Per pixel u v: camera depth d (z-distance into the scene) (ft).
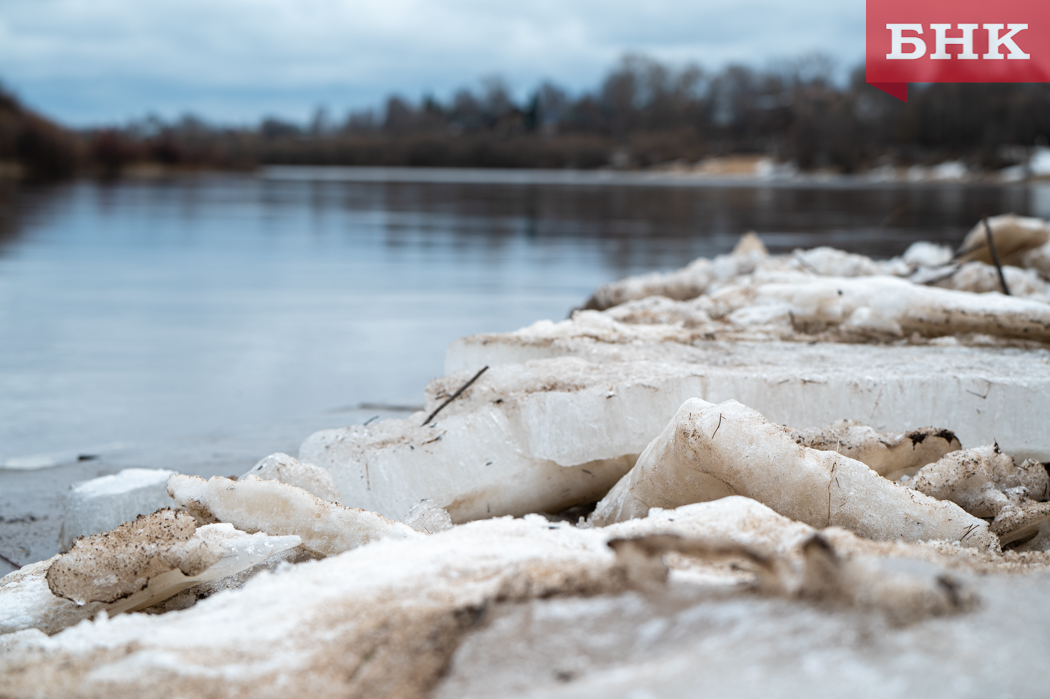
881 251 64.44
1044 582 6.60
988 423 13.79
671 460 11.87
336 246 78.89
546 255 70.69
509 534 9.13
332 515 11.08
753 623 5.69
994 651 5.14
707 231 92.17
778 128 435.53
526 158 442.91
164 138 356.38
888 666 5.02
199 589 10.34
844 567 5.87
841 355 16.63
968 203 141.49
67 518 14.15
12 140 254.06
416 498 13.73
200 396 27.78
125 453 20.83
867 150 387.96
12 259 65.72
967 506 12.22
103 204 136.98
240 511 11.14
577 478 14.57
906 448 12.71
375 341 37.04
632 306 22.70
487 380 15.07
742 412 11.66
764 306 20.51
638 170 424.05
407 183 254.88
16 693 6.50
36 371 31.12
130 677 6.37
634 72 481.05
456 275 58.54
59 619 9.83
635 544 6.47
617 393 13.93
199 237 86.43
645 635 5.90
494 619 6.37
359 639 6.49
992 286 22.53
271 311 44.39
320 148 466.29
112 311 44.11
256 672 6.35
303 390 28.50
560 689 5.38
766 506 10.54
